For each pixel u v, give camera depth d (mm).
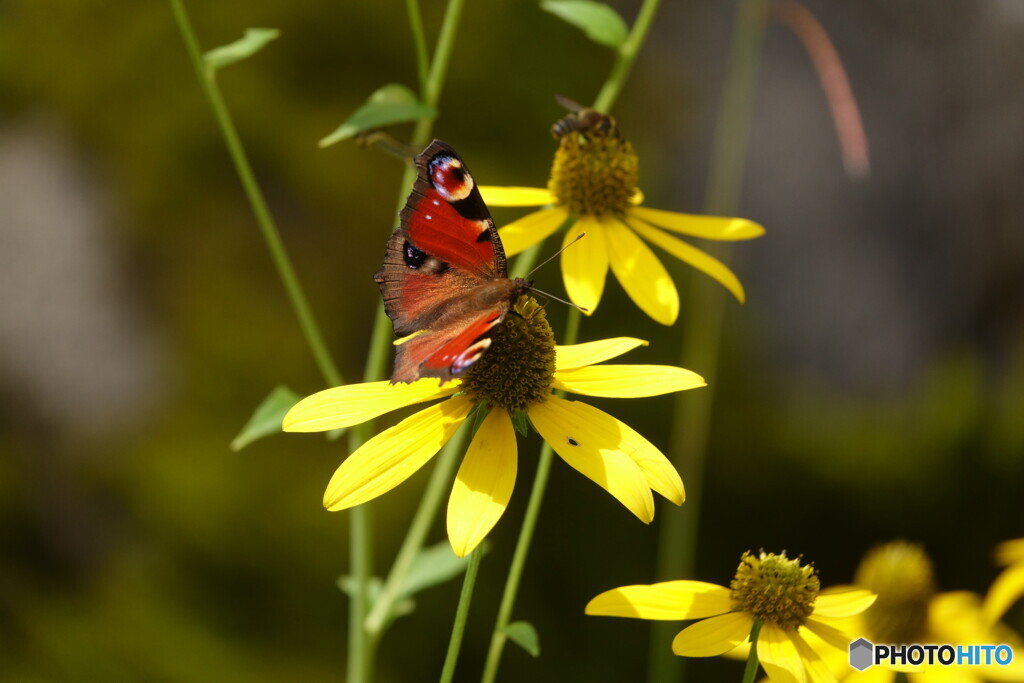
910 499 1395
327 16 1341
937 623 816
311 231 1373
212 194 1381
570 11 838
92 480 1378
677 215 818
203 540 1276
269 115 1352
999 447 1399
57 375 1408
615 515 1274
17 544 1368
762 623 738
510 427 734
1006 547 817
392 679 1216
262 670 1229
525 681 1226
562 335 1270
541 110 1357
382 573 1206
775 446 1425
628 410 1271
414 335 729
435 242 735
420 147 832
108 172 1414
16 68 1414
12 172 1425
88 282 1422
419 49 831
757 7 913
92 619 1290
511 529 1268
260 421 797
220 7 1354
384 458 728
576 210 810
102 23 1396
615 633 1243
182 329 1374
